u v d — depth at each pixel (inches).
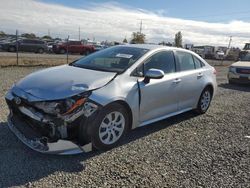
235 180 135.7
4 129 175.8
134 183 126.2
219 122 231.0
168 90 192.1
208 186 128.6
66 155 147.1
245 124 230.8
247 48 1047.0
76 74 159.8
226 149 173.6
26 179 122.9
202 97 241.1
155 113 185.8
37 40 1219.9
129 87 161.8
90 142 144.1
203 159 156.6
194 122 225.8
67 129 137.0
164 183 128.2
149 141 176.7
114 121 156.3
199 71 232.7
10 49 1138.7
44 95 138.3
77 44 1317.7
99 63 182.4
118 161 145.7
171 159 153.3
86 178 127.2
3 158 139.3
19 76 408.8
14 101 150.9
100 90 147.4
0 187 115.8
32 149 150.4
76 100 137.1
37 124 139.6
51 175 127.6
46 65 624.1
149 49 192.1
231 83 481.1
